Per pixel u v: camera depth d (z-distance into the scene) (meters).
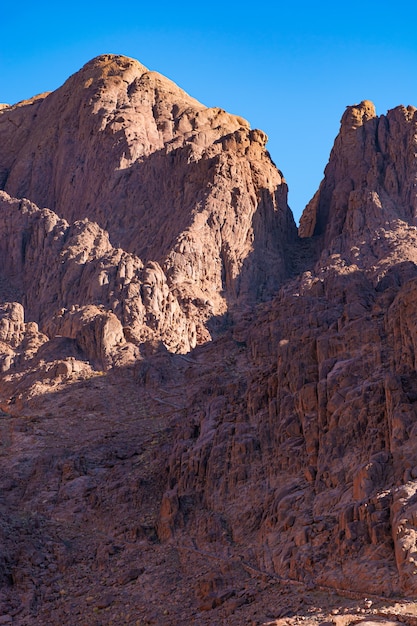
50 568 65.44
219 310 112.69
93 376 96.75
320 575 52.59
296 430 66.69
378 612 46.00
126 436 86.25
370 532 52.38
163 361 97.94
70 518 73.12
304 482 62.53
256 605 53.22
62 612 60.31
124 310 105.00
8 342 105.44
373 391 62.12
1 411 94.81
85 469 79.69
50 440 86.75
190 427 76.06
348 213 119.94
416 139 123.31
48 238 121.25
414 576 48.06
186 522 66.81
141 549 65.94
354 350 68.88
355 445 60.72
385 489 54.72
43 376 97.44
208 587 56.97
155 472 75.06
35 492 77.38
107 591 61.53
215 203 120.00
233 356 97.56
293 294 102.88
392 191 120.62
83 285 112.38
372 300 93.19
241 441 68.25
